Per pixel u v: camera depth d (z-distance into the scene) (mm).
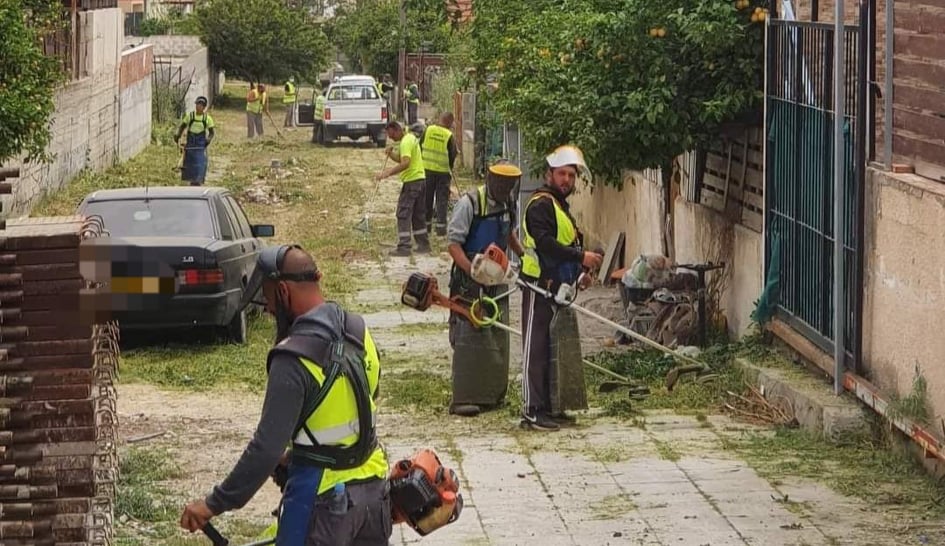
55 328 6199
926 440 8781
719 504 8750
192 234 14836
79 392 6215
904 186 9336
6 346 6176
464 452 10242
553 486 9250
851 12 11766
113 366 6820
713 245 14492
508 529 8328
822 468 9477
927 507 8555
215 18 60375
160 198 15305
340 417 5523
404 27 53438
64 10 26078
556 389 10977
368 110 43750
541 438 10648
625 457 9977
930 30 9258
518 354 14469
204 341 15539
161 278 14117
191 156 31016
